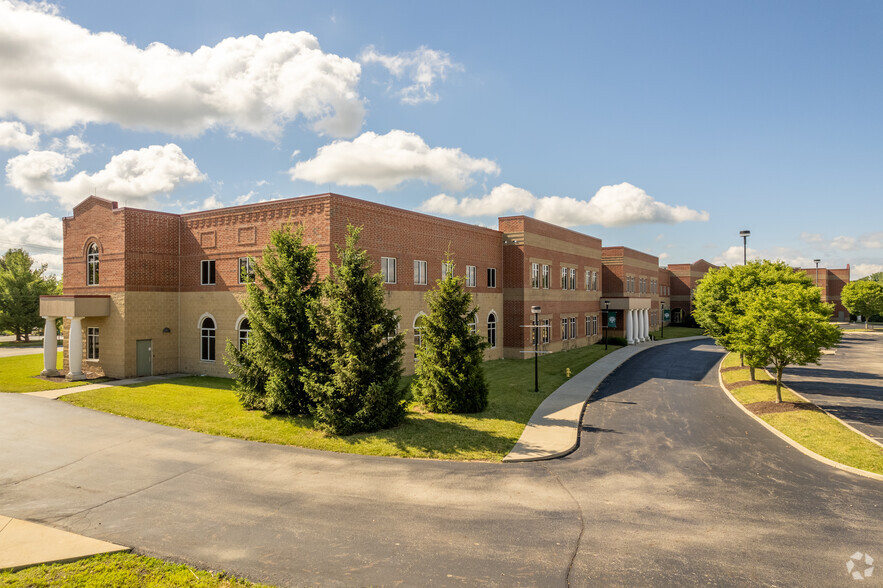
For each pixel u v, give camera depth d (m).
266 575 7.74
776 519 9.99
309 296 18.19
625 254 52.53
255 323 17.47
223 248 26.23
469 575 7.82
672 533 9.34
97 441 14.89
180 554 8.37
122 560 8.09
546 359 35.03
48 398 20.59
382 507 10.40
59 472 12.38
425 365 19.17
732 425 17.62
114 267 26.00
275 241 18.64
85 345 27.33
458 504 10.59
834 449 14.26
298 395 17.38
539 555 8.47
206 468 12.70
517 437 15.57
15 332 53.84
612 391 24.17
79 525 9.45
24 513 10.01
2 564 7.88
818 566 8.18
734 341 25.08
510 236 35.75
